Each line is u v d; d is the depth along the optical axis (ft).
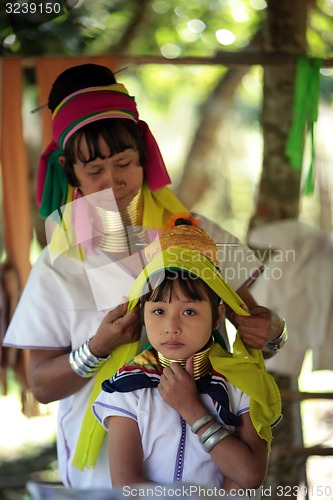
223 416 9.91
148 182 11.33
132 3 26.63
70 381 10.78
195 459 9.91
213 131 34.01
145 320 10.09
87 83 10.97
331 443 21.91
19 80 16.47
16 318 11.28
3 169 16.63
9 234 16.72
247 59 16.42
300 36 18.20
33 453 26.53
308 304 17.66
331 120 39.47
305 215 36.88
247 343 10.46
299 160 16.80
